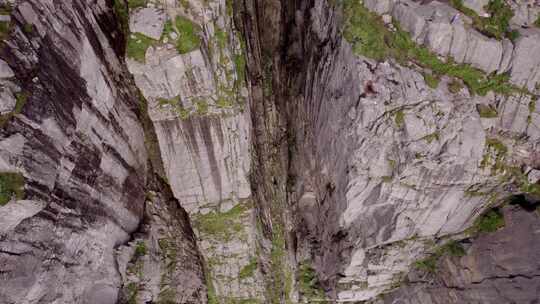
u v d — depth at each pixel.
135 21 11.06
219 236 15.86
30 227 8.74
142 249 14.40
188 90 12.12
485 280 14.22
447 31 11.36
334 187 14.87
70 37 9.76
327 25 13.67
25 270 8.70
